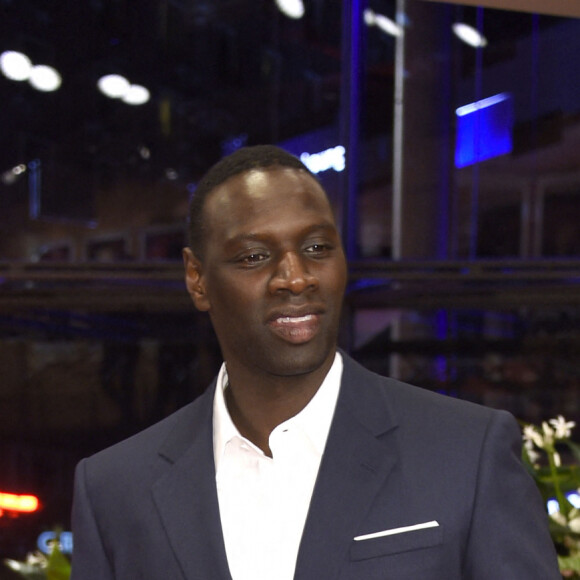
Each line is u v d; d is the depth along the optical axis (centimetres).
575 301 834
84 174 1348
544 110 1398
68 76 1338
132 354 739
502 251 1399
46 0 1309
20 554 378
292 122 1353
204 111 1412
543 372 767
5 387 654
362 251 1325
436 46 1034
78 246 1338
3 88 1299
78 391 675
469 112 1391
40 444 560
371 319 874
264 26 1416
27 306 770
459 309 849
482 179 1405
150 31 1389
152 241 1370
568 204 1402
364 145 1332
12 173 1316
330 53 1372
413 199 1021
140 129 1377
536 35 1377
